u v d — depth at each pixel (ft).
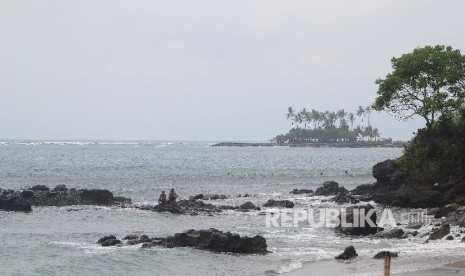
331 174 398.01
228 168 463.01
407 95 240.12
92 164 497.05
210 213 185.78
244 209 194.59
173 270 101.50
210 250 115.96
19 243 127.65
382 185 229.66
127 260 107.34
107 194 209.77
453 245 123.44
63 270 99.60
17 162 508.94
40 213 182.39
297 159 655.35
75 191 212.64
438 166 207.62
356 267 100.73
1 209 185.88
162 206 192.44
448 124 220.84
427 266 100.53
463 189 192.75
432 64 235.20
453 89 236.43
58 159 585.63
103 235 141.90
